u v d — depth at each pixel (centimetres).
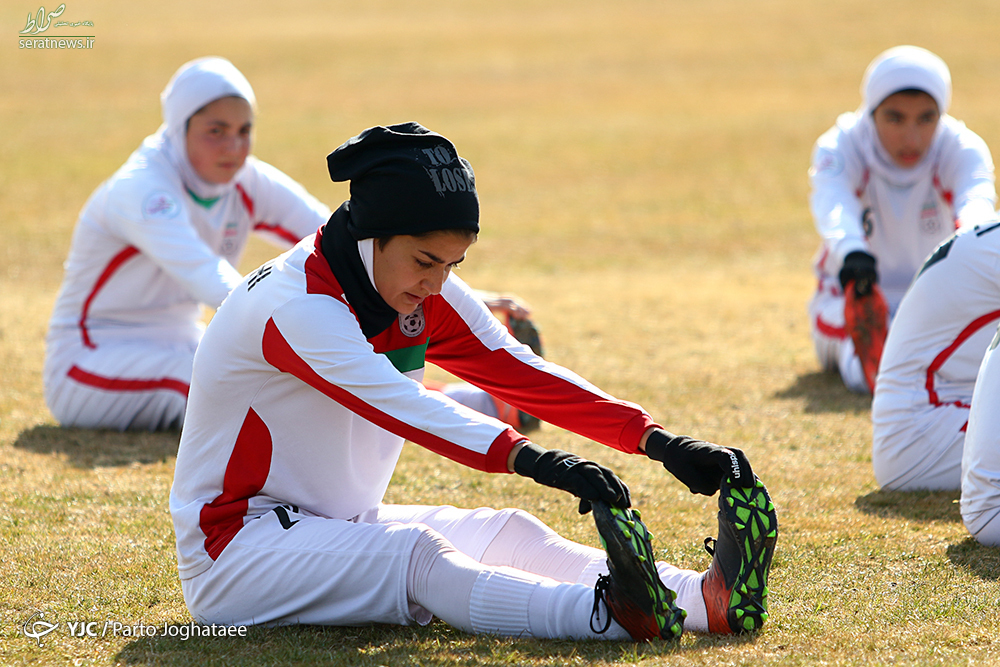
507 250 3753
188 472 1032
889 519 1301
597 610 940
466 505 1412
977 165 2056
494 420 923
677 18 10088
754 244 3784
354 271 955
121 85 7244
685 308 2872
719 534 964
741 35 8950
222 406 1003
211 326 1010
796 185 4672
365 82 7519
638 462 1612
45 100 6775
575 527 1308
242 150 1867
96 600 1096
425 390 934
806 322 2678
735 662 890
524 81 7506
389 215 917
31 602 1091
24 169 5006
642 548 896
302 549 975
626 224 4131
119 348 1869
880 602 1037
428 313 1021
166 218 1764
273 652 945
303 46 8925
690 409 1902
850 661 892
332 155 948
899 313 1426
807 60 7775
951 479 1403
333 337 934
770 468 1548
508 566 1030
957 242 1361
